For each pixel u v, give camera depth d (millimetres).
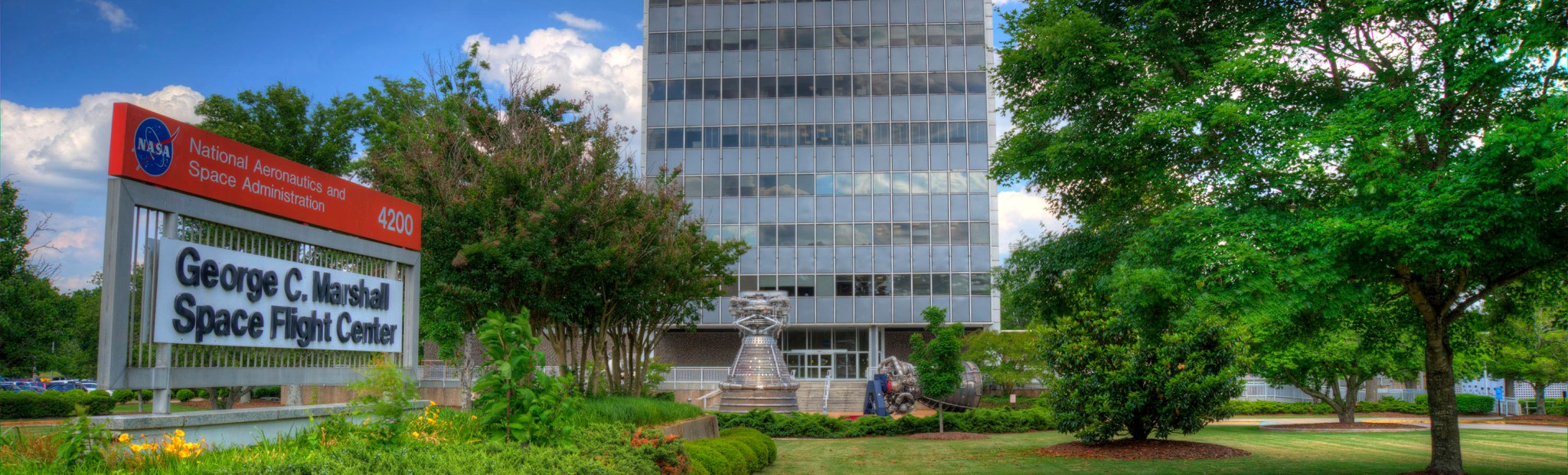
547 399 8656
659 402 17594
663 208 19891
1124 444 19688
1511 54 11898
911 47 53812
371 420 9234
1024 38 15797
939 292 51531
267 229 10258
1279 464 16984
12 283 27938
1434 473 14875
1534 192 11000
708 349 54062
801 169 53031
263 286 10148
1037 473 16125
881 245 52156
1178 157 14953
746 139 53469
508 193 16828
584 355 19359
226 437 9641
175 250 9008
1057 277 18578
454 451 7496
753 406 32281
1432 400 15078
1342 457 18609
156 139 8805
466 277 16484
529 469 7004
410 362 12828
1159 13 14422
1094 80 14891
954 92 53250
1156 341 18172
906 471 16797
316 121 30812
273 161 10398
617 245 16969
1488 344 20172
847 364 53875
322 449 7809
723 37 54531
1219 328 18516
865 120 53281
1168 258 13484
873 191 52656
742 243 24500
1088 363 19406
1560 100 10500
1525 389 48875
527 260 15812
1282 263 12016
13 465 6867
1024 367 39844
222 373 9641
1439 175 11906
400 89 30578
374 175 19188
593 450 8852
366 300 11883
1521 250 12320
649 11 55094
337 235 11461
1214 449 18938
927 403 30984
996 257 51656
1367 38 14258
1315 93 14609
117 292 8367
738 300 33969
